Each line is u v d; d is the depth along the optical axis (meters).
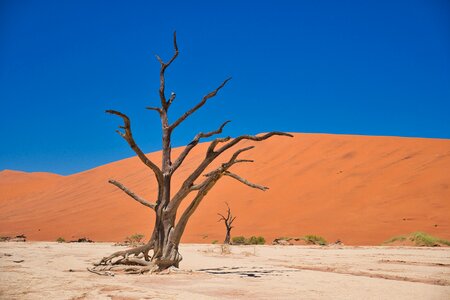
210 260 17.47
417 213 39.72
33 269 11.47
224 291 8.27
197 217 52.34
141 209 60.38
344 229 39.62
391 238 34.12
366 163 53.91
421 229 36.38
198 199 11.94
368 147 58.47
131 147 11.44
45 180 106.12
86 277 10.04
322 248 29.36
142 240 45.25
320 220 43.09
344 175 52.31
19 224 63.66
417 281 10.59
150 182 71.38
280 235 41.50
